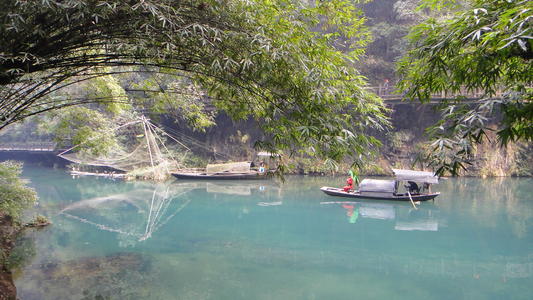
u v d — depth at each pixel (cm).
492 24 186
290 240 914
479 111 207
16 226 909
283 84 306
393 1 2241
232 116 413
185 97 578
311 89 289
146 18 271
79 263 696
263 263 738
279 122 306
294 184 1888
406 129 2258
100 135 761
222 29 294
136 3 272
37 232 914
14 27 238
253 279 650
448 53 227
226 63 269
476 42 198
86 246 811
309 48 314
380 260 773
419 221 1133
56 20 272
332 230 1020
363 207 1334
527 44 197
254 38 269
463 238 951
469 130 201
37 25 270
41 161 3045
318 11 319
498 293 616
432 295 602
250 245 862
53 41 291
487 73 227
